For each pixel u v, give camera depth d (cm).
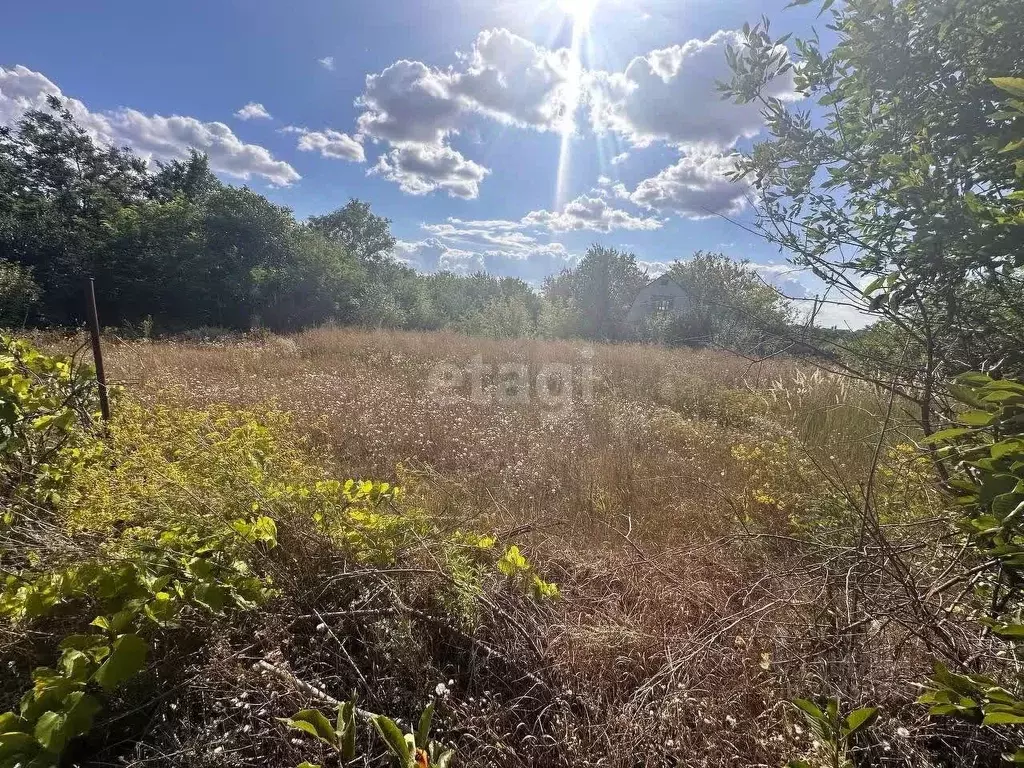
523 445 468
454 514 318
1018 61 156
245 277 2417
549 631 205
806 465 315
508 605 215
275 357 978
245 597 190
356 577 211
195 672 170
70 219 3145
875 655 167
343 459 435
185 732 155
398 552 229
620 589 247
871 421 406
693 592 227
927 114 178
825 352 211
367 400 591
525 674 183
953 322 177
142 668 157
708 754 152
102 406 362
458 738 163
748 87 218
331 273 2573
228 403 540
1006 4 153
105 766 149
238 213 2531
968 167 161
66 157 3581
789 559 251
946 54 170
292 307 2447
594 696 179
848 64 187
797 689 162
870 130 193
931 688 140
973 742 140
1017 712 98
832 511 260
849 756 135
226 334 1717
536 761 159
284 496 242
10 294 1884
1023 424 120
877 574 190
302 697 160
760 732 154
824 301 198
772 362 592
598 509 334
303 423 489
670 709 162
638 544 282
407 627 190
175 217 2680
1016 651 137
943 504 203
